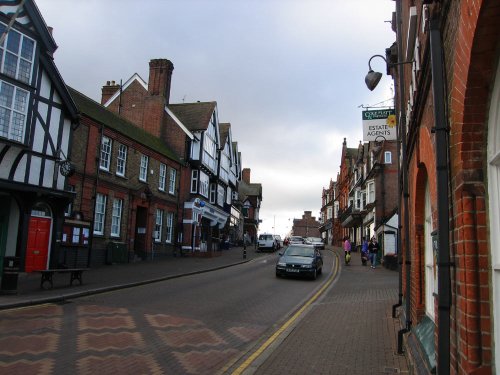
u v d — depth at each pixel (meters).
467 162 3.26
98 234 21.02
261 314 11.02
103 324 8.87
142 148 25.12
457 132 3.39
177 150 31.08
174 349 7.41
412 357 5.89
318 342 8.14
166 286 15.20
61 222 17.19
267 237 41.97
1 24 14.41
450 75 3.67
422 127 5.52
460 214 3.32
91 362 6.42
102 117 22.19
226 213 40.66
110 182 21.95
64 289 12.73
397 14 9.16
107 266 20.64
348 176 54.47
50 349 6.93
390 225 26.50
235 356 7.25
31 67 15.56
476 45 2.91
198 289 14.82
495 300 3.07
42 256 16.47
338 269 24.91
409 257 7.77
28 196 15.50
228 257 31.55
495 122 3.07
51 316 9.34
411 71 7.34
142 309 10.73
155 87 31.84
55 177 16.80
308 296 14.55
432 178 4.64
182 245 30.31
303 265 19.39
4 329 8.00
